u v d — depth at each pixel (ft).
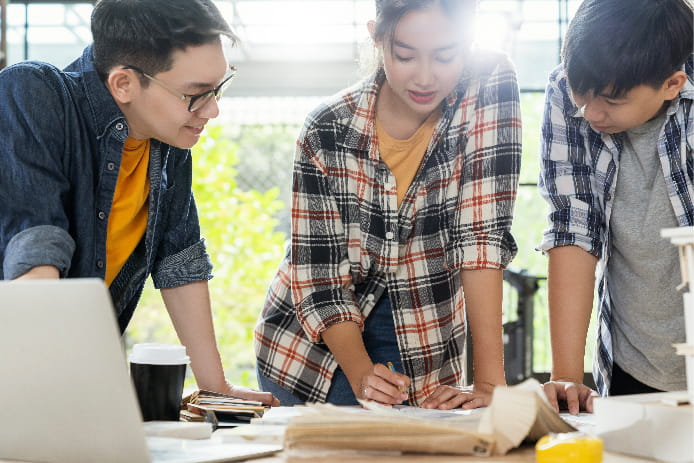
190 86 4.19
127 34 4.15
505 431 2.55
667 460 2.49
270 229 19.16
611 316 5.06
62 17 14.38
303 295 4.96
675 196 4.58
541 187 5.08
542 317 14.10
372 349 5.26
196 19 4.15
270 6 18.44
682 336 4.72
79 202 4.32
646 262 4.75
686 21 4.17
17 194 3.90
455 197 5.08
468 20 4.37
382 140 5.08
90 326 2.45
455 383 5.36
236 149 19.17
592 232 4.79
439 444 2.55
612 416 2.65
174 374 3.56
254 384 18.69
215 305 18.84
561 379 4.73
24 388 2.65
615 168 4.81
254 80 19.26
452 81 4.52
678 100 4.51
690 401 2.58
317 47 19.07
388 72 4.54
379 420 2.61
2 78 4.08
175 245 4.98
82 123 4.31
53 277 3.57
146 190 4.81
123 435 2.56
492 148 4.93
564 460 2.34
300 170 5.00
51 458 2.72
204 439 3.07
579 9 4.37
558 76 4.91
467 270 4.96
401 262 5.12
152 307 18.71
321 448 2.62
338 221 5.02
